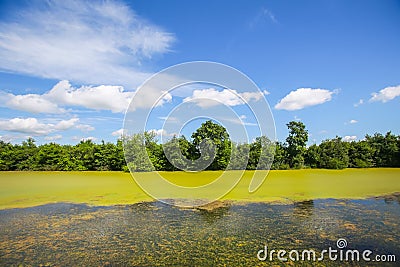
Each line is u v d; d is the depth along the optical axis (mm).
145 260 7039
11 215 11492
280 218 10680
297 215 11062
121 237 8742
